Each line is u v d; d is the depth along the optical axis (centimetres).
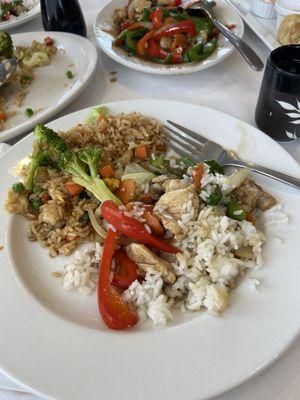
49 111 35
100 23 44
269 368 20
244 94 38
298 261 23
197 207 26
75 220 28
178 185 27
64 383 19
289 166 29
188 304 23
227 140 31
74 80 41
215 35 42
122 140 32
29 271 26
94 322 23
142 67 38
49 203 28
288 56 31
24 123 34
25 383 19
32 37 46
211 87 39
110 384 19
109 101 39
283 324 20
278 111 30
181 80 40
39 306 22
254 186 27
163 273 24
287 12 41
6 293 23
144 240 25
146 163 31
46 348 20
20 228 28
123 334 21
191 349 20
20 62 43
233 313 21
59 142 29
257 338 20
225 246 25
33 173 29
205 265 24
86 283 25
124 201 28
